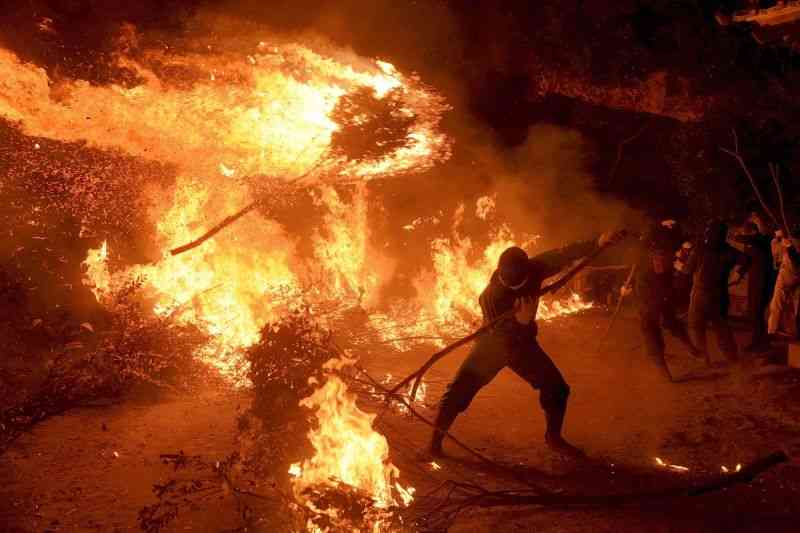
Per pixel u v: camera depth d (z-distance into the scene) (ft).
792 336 32.12
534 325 19.19
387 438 20.52
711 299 29.32
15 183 29.45
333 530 13.87
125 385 23.08
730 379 27.43
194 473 17.53
